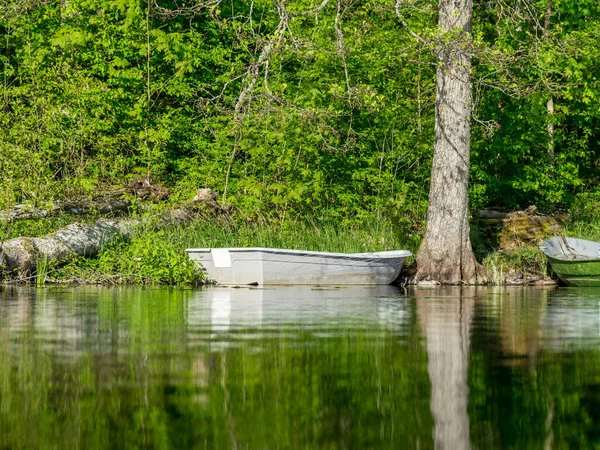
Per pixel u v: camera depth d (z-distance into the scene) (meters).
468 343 19.78
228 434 11.62
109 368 16.31
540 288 42.53
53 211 45.97
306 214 49.97
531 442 11.26
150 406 13.16
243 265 41.78
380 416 12.58
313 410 12.91
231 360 17.17
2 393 14.09
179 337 20.80
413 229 50.72
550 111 57.59
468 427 11.99
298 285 42.28
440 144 45.44
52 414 12.71
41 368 16.33
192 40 58.41
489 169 57.91
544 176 55.59
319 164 50.94
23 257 42.06
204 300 32.25
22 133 46.81
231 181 52.28
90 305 29.86
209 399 13.61
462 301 33.00
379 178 51.00
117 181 52.34
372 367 16.41
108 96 54.91
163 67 59.09
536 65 50.97
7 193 44.84
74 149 52.78
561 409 12.99
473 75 44.38
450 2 43.00
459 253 45.38
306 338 20.64
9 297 33.62
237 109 42.53
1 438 11.46
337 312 27.55
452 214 45.31
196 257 42.53
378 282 44.38
